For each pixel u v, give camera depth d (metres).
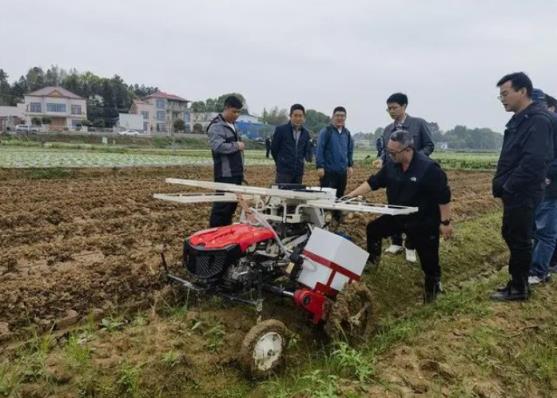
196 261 4.57
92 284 5.64
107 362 3.85
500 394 3.96
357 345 4.78
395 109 7.18
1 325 4.66
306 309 4.57
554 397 4.19
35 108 80.31
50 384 3.57
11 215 9.40
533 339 4.98
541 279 6.39
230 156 6.66
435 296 6.00
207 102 116.31
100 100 100.94
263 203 5.27
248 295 5.11
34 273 6.11
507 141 5.71
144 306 5.22
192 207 11.38
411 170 5.55
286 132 7.57
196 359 4.15
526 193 5.42
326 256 4.72
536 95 5.77
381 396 3.69
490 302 5.77
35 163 21.41
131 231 8.59
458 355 4.43
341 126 8.11
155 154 37.25
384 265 6.89
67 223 9.23
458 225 10.05
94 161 25.22
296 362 4.56
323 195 4.96
